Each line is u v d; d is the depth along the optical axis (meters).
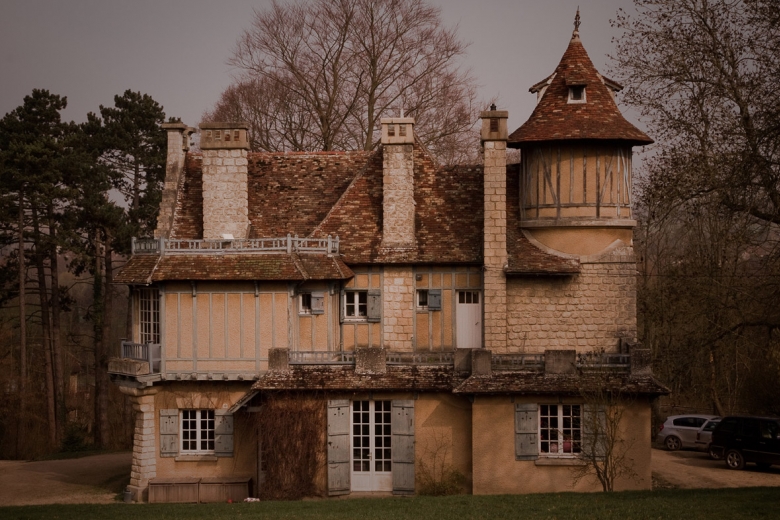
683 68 29.06
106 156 47.03
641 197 33.12
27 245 49.78
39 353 47.38
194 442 27.47
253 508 21.86
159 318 27.23
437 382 25.70
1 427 42.88
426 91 45.25
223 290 26.91
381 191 30.42
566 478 24.78
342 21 43.84
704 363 33.50
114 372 27.38
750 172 24.00
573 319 28.20
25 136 41.66
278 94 46.25
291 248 27.41
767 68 25.62
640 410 24.53
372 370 26.12
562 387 24.62
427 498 22.56
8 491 28.61
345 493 25.80
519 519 18.67
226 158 29.47
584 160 27.98
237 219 29.34
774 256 23.50
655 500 19.95
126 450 40.81
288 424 25.45
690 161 28.31
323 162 32.09
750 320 27.08
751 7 25.69
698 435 33.69
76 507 23.09
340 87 44.41
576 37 29.84
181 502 26.06
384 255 28.62
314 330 27.80
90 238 44.38
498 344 27.70
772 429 28.45
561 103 28.69
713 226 31.36
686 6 29.19
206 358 26.81
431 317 28.78
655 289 37.03
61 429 44.38
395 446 25.81
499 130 28.20
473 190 30.34
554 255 28.28
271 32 44.69
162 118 47.28
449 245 28.83
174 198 30.66
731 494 20.39
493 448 25.03
